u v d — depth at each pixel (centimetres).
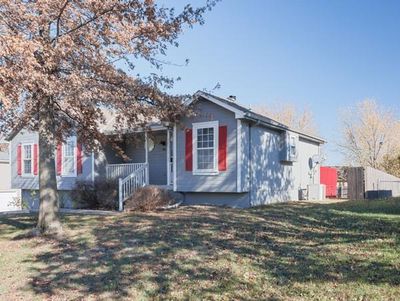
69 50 779
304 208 1252
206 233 802
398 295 440
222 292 499
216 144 1380
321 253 631
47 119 903
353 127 3775
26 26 717
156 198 1284
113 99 918
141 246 716
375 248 641
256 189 1441
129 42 880
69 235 848
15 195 2050
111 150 1769
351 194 1867
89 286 548
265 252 654
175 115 1202
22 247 775
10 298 518
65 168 1806
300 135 1867
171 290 518
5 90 664
